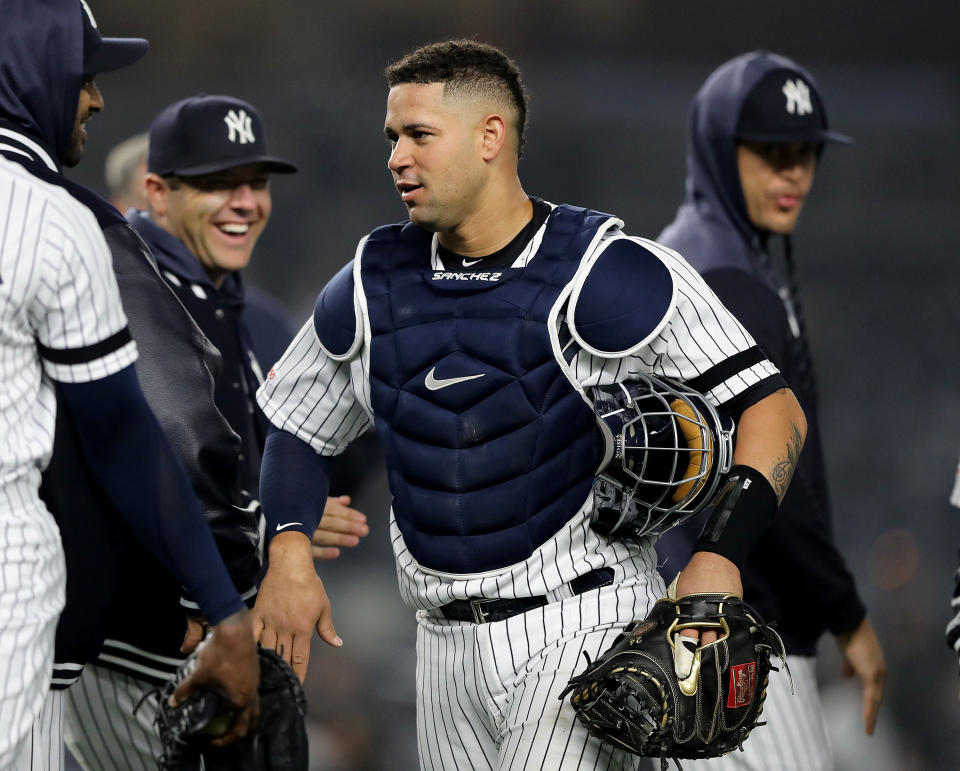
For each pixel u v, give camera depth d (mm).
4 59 9078
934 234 58594
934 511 53625
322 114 57812
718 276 13148
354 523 13078
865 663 13414
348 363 10250
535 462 9258
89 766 11680
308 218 57250
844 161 59438
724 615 8797
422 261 9766
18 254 7672
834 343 57344
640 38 61031
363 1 59281
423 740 10234
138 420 8266
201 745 8812
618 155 60375
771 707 12664
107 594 8930
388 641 40250
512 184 9555
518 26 60469
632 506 9352
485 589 9383
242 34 58875
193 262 13133
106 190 57625
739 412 9625
